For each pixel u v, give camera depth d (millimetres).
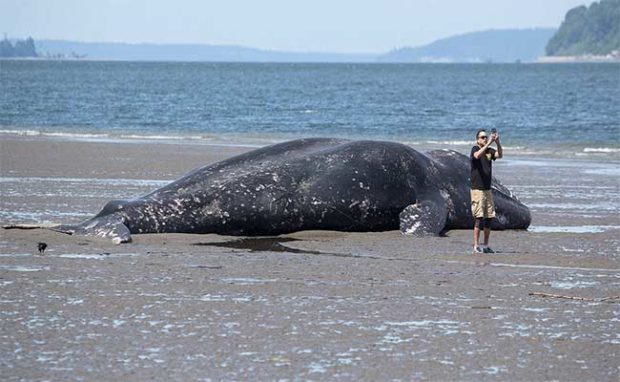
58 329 22797
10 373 19672
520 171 63562
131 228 36812
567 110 145375
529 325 23906
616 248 35875
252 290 27109
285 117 126812
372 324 23688
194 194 37562
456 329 23406
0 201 44875
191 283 27891
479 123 118062
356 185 38688
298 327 23297
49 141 81562
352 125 113375
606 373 20391
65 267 29922
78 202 44906
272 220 37781
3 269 29469
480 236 38906
